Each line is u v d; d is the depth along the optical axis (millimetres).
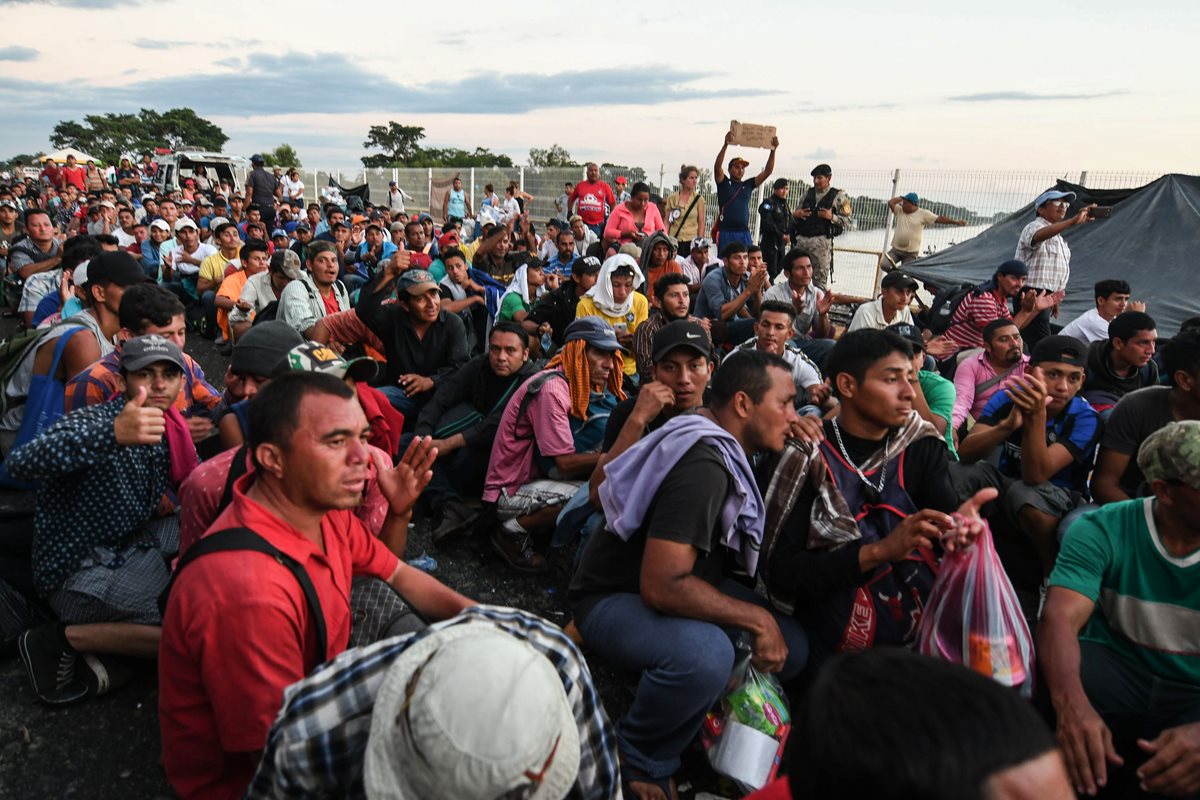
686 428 2242
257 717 1605
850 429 2516
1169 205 8531
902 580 2361
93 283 3664
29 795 2191
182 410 3400
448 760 1017
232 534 1689
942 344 5535
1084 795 2236
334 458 1740
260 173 15789
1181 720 2117
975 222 11242
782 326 4328
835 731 791
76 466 2328
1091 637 2342
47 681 2486
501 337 3828
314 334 4906
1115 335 4062
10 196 12523
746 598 2480
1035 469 3170
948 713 758
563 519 3010
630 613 2256
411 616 2113
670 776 2240
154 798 2205
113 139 99500
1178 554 2098
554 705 1097
